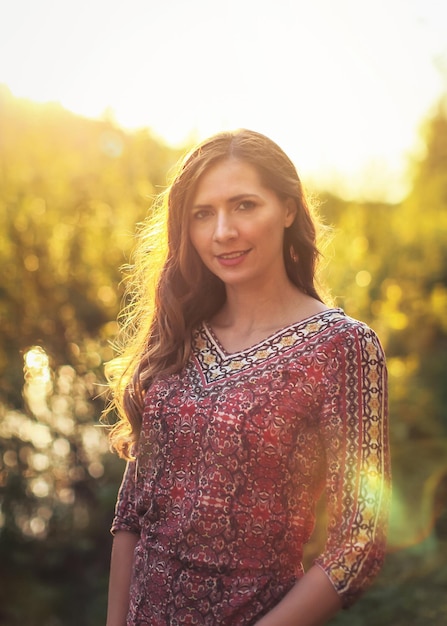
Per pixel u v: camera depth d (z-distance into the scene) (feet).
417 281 28.78
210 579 5.68
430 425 23.63
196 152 6.26
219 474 5.68
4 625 18.79
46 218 21.34
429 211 34.04
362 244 28.17
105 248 21.58
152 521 6.05
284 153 6.24
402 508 20.17
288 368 5.75
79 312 21.11
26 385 20.24
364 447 5.55
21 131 21.91
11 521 19.75
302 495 5.79
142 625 5.97
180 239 6.50
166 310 6.52
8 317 20.58
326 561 5.40
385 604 16.29
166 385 6.21
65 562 20.08
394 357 26.45
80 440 20.34
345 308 23.38
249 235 5.97
